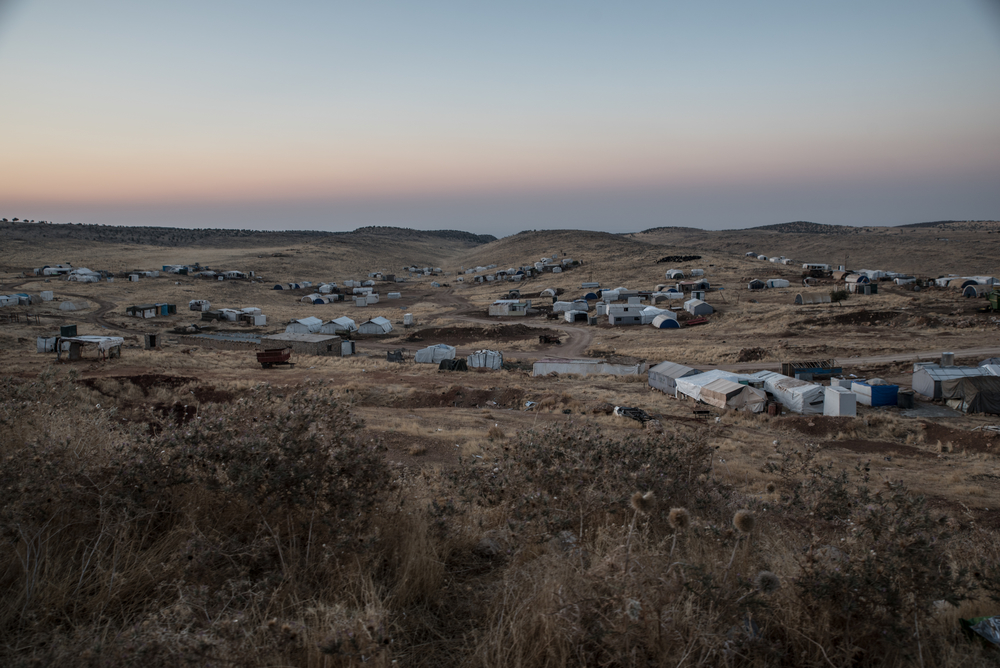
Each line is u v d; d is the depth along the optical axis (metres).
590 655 2.66
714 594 2.91
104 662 2.35
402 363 49.16
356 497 4.00
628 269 127.50
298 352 54.69
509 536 4.21
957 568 3.70
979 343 48.06
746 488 9.80
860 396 34.53
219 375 31.67
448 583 3.59
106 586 3.03
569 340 63.97
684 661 2.56
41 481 3.67
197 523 3.77
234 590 2.92
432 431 16.77
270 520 3.90
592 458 5.41
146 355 41.00
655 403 32.88
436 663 2.74
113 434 5.34
